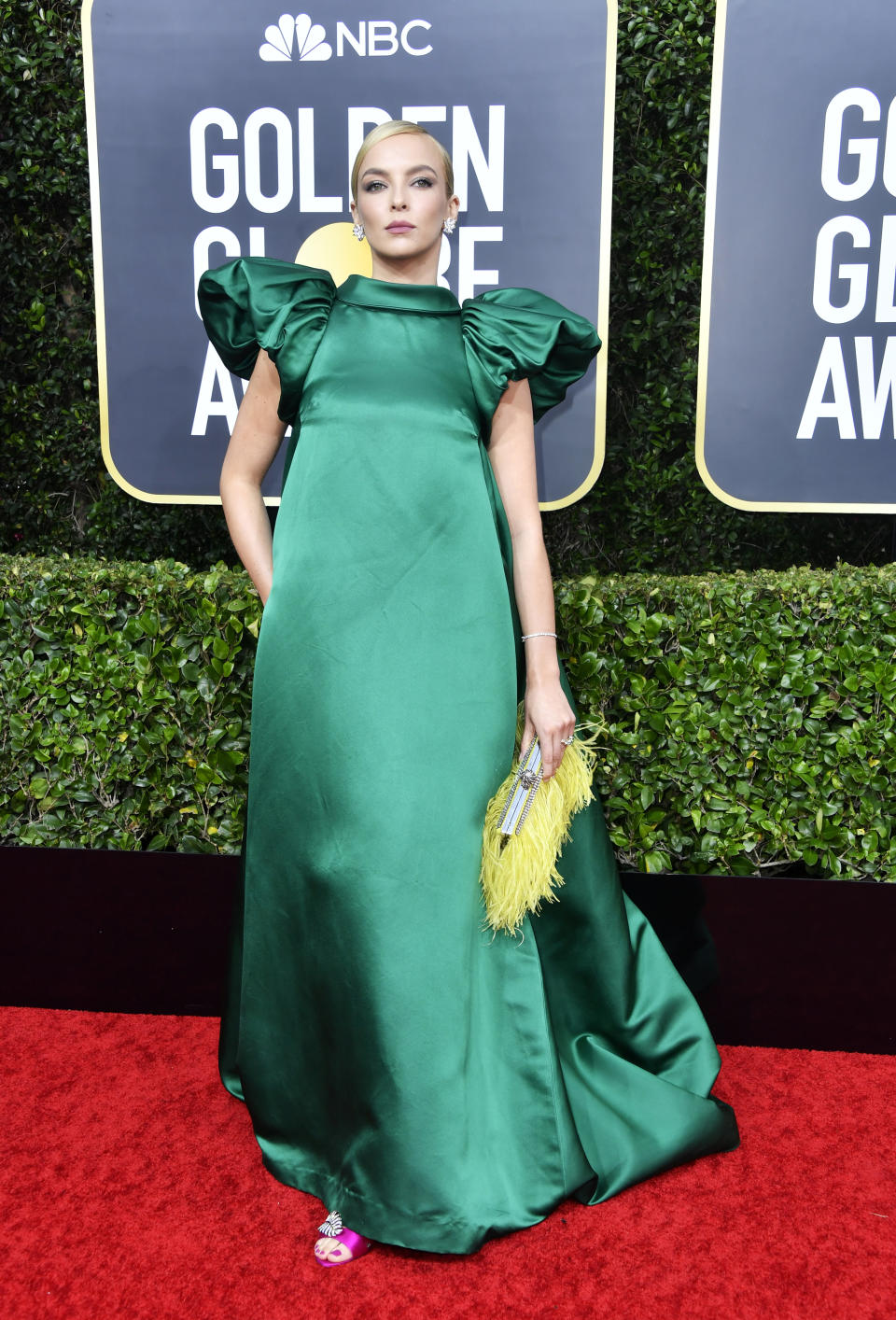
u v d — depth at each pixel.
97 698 2.60
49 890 2.62
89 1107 2.16
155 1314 1.58
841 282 2.78
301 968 1.81
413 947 1.70
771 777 2.52
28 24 2.97
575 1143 1.79
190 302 2.87
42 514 3.22
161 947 2.61
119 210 2.84
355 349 1.81
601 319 2.78
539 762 1.79
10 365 3.15
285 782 1.79
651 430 3.07
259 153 2.78
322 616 1.75
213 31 2.73
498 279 2.78
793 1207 1.84
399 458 1.75
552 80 2.68
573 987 2.07
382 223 1.83
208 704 2.59
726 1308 1.60
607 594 2.53
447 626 1.76
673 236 2.96
